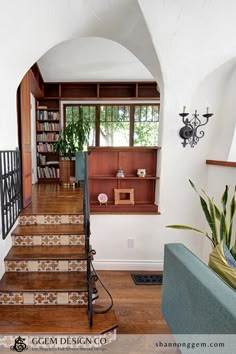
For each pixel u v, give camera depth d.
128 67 3.81
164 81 2.26
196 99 2.39
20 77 2.23
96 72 4.06
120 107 5.09
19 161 2.48
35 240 2.22
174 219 2.57
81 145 4.11
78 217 2.47
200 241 2.63
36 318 1.65
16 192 2.33
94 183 2.65
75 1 1.67
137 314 1.91
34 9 1.67
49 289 1.79
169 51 2.00
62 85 4.83
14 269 2.01
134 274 2.54
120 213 2.53
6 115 2.02
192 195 2.55
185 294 1.31
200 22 1.76
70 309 1.76
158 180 2.56
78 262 2.03
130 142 5.18
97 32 2.07
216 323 0.98
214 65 2.15
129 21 1.86
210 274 1.20
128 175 2.68
